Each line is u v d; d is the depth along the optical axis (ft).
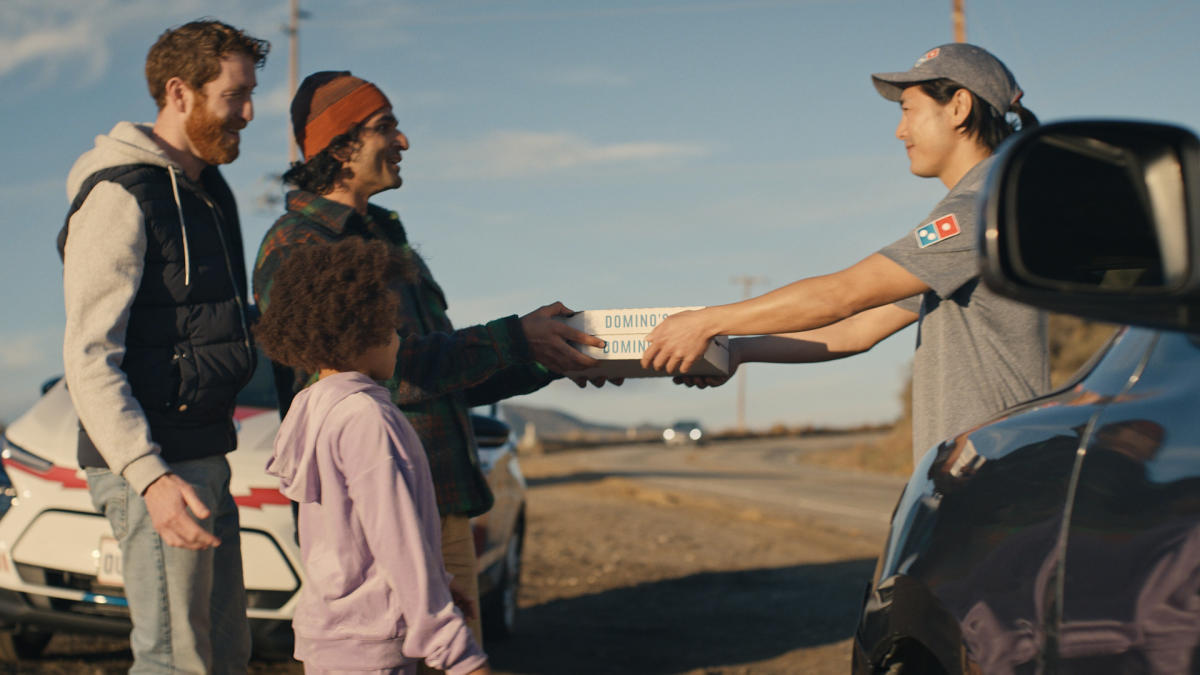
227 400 9.28
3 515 14.90
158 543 8.93
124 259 8.60
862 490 77.10
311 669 7.11
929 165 8.75
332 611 7.01
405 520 6.85
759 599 25.46
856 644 7.27
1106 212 4.41
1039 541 5.31
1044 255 4.42
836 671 17.71
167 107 9.41
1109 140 4.21
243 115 9.45
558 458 158.61
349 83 9.52
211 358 9.08
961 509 6.17
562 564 31.24
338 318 7.28
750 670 18.01
